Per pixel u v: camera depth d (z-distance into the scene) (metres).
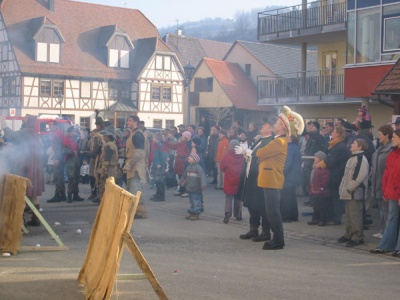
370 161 10.90
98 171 13.70
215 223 11.54
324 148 13.88
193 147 12.13
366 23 21.14
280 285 6.78
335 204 11.27
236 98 46.94
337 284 6.87
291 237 10.11
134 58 49.19
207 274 7.27
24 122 12.06
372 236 10.12
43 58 43.50
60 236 9.88
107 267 5.56
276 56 50.81
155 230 10.62
